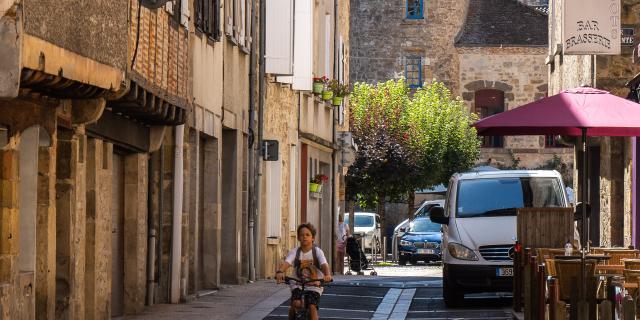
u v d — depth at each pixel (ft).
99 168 73.36
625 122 77.66
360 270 183.01
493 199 98.78
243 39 120.37
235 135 119.03
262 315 83.41
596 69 117.80
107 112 72.59
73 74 51.11
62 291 65.26
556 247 87.25
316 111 165.27
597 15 113.29
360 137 252.62
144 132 83.82
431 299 102.12
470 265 94.32
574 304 67.46
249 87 125.18
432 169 259.19
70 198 65.00
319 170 177.88
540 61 292.61
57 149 64.80
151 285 90.58
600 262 78.84
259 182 127.44
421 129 259.60
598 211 134.41
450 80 295.07
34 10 45.68
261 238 131.85
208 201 110.42
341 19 189.67
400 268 203.31
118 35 60.18
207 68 103.81
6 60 42.83
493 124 78.64
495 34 295.28
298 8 143.84
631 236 110.83
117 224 83.71
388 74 297.33
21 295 55.42
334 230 182.29
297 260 63.41
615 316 68.69
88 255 72.28
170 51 79.87
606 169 120.57
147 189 88.94
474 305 97.55
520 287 86.02
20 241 58.29
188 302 94.38
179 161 93.81
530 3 320.91
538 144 288.71
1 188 53.01
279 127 139.54
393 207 289.33
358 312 89.71
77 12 51.72
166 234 93.61
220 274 118.52
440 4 295.28
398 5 296.71
